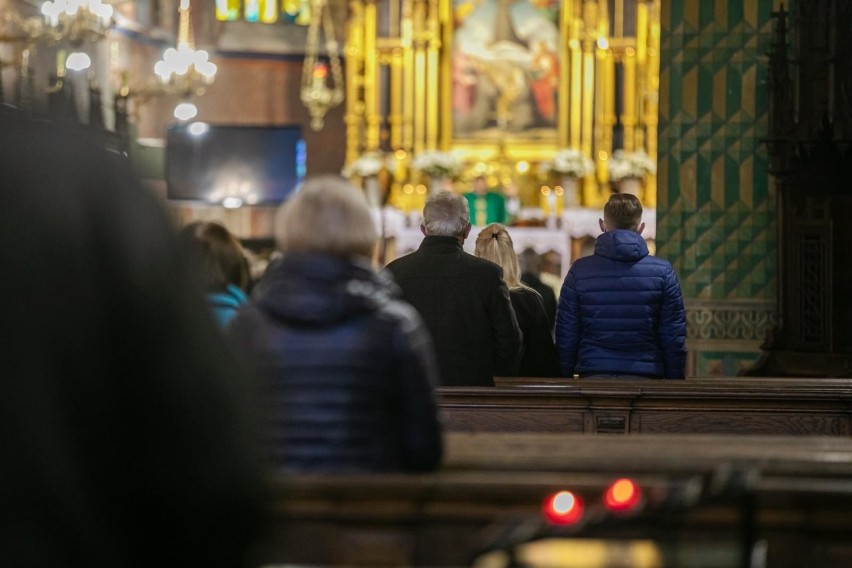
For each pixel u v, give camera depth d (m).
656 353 10.41
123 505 2.20
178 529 2.21
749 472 3.28
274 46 32.25
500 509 4.35
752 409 9.84
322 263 4.91
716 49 15.71
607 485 4.31
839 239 14.46
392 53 32.28
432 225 9.16
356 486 4.35
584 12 31.98
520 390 9.41
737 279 15.70
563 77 32.03
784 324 14.70
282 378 4.83
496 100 32.28
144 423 2.19
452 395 9.26
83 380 2.15
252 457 2.25
